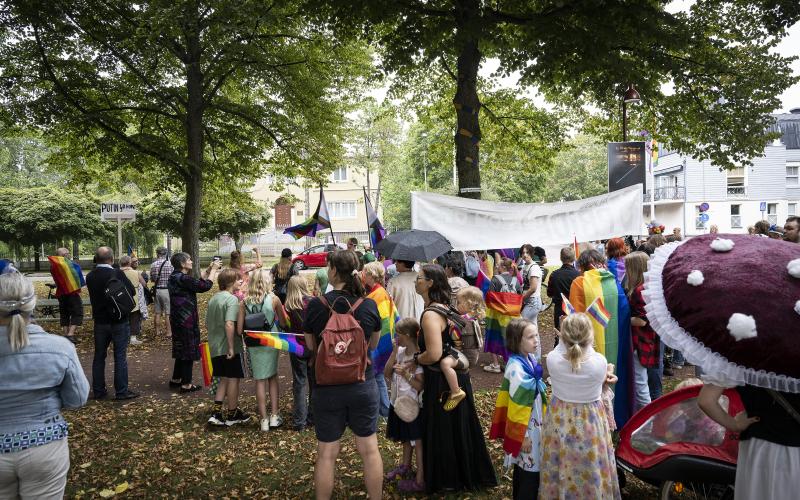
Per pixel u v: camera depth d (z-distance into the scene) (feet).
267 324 18.15
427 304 13.04
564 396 10.80
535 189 156.56
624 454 11.37
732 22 38.42
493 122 52.65
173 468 15.38
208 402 21.81
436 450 12.87
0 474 8.30
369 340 11.99
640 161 41.55
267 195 172.86
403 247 17.97
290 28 48.14
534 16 29.73
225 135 55.42
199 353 23.62
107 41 45.37
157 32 38.96
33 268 123.85
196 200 50.24
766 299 6.94
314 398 11.67
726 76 39.04
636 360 15.57
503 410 12.09
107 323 22.35
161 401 22.06
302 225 32.37
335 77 53.21
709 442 10.65
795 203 119.44
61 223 106.32
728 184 118.21
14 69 44.16
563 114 53.31
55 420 8.84
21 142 138.31
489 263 33.17
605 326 15.17
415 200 24.76
